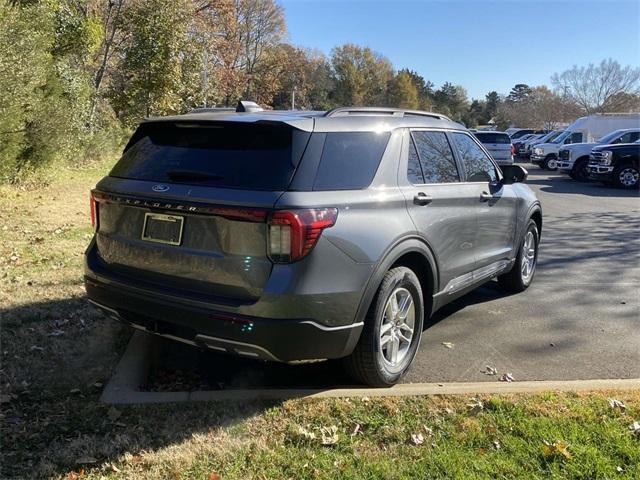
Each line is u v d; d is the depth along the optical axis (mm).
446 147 4590
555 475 2840
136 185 3531
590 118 28984
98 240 3910
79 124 15625
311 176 3258
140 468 2869
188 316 3287
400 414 3412
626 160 17906
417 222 3871
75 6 19078
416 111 4410
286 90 75688
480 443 3119
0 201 10180
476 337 4891
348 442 3123
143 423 3262
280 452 3018
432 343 4734
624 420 3350
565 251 8523
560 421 3330
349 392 3652
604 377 4117
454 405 3523
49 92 12609
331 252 3217
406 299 3902
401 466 2902
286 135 3342
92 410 3391
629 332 5070
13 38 10062
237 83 49969
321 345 3270
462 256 4605
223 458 2955
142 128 3904
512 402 3551
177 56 20219
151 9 19406
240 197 3139
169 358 4309
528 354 4535
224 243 3170
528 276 6379
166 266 3414
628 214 12328
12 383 3680
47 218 9086
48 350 4180
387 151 3811
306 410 3432
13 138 10648
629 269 7418
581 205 13922
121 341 4375
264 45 64188
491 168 5359
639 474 2855
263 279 3107
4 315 4766
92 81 21891
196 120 3545
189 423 3273
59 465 2871
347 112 3740
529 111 69812
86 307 5039
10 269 6145
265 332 3119
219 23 39656
